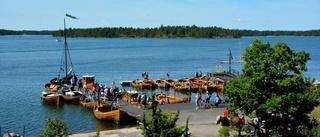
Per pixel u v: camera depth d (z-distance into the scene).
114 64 120.00
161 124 17.62
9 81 80.62
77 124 42.62
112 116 41.69
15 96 61.72
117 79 86.56
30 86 73.25
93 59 138.38
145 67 111.75
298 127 27.20
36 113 48.78
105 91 52.22
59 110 50.53
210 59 139.50
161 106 43.62
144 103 44.28
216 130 32.94
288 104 25.95
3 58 141.12
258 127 28.53
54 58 141.62
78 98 55.47
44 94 57.03
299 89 26.39
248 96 26.66
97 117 43.78
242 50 190.25
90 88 62.78
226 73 80.25
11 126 42.16
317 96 26.08
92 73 97.50
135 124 41.94
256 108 26.84
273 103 25.38
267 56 26.91
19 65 115.25
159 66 114.81
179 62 127.88
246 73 27.38
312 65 117.56
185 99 52.28
